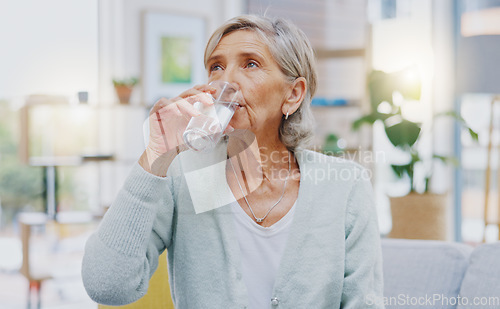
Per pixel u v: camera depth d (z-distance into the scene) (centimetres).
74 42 407
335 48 431
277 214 110
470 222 396
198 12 425
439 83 403
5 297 332
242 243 107
